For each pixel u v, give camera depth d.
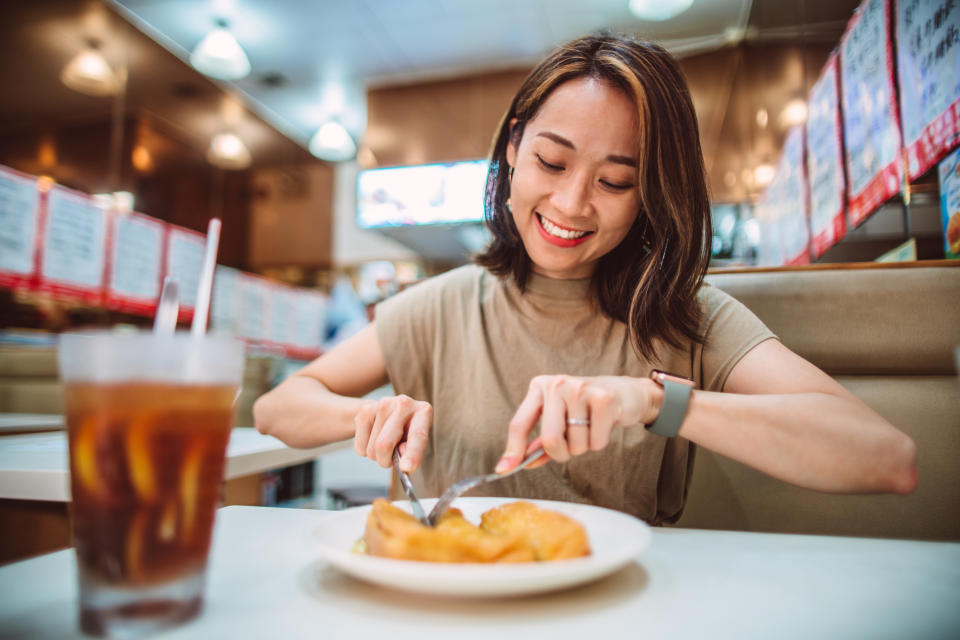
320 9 3.77
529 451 0.62
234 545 0.58
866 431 0.69
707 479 1.17
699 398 0.70
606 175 0.88
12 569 0.50
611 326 1.05
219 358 0.38
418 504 0.63
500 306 1.08
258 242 6.39
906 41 1.34
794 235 2.39
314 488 2.82
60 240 3.71
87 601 0.35
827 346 1.17
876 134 1.53
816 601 0.43
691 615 0.41
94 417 0.35
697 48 3.91
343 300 6.02
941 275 1.15
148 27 3.93
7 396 2.72
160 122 5.06
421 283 1.20
